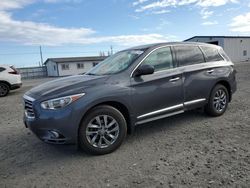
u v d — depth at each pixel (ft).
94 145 13.84
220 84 20.08
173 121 19.40
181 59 17.66
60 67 164.35
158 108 16.17
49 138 13.37
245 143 14.39
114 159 13.41
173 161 12.66
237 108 22.47
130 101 14.82
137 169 12.10
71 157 14.02
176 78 16.89
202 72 18.52
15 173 12.58
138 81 15.21
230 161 12.23
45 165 13.26
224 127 17.42
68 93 13.24
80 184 11.16
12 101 35.55
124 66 15.67
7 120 23.38
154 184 10.67
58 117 12.95
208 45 20.04
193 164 12.19
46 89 14.28
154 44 17.21
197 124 18.40
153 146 14.83
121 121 14.43
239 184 10.19
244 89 33.04
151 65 15.81
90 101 13.41
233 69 21.11
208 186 10.19
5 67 42.60
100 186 10.86
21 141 17.07
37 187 11.18
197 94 18.28
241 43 152.46
